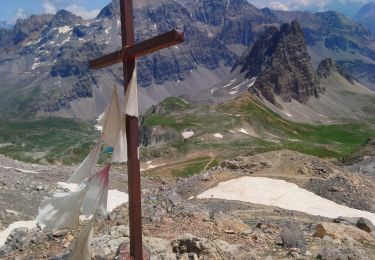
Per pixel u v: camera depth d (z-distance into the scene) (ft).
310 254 71.05
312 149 629.10
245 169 196.24
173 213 90.17
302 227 105.91
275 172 195.62
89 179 40.70
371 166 314.14
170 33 34.60
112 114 40.42
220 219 84.12
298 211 156.25
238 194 171.94
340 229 87.30
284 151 214.48
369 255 77.30
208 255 62.95
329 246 77.82
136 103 39.96
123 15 39.81
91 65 44.83
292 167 197.57
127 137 40.19
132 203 40.75
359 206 167.84
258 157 205.57
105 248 63.93
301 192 176.04
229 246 67.41
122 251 56.08
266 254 71.05
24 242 82.64
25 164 225.35
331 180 188.03
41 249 78.89
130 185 40.68
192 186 179.11
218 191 173.47
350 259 69.10
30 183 158.71
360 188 183.11
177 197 101.76
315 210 162.81
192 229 78.89
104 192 40.81
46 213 41.70
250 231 80.23
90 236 41.22
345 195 174.29
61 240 81.20
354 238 89.76
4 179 158.20
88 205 40.65
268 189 175.63
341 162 446.19
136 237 41.19
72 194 41.14
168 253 62.34
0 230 114.52
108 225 85.87
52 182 179.32
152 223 83.30
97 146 41.24
